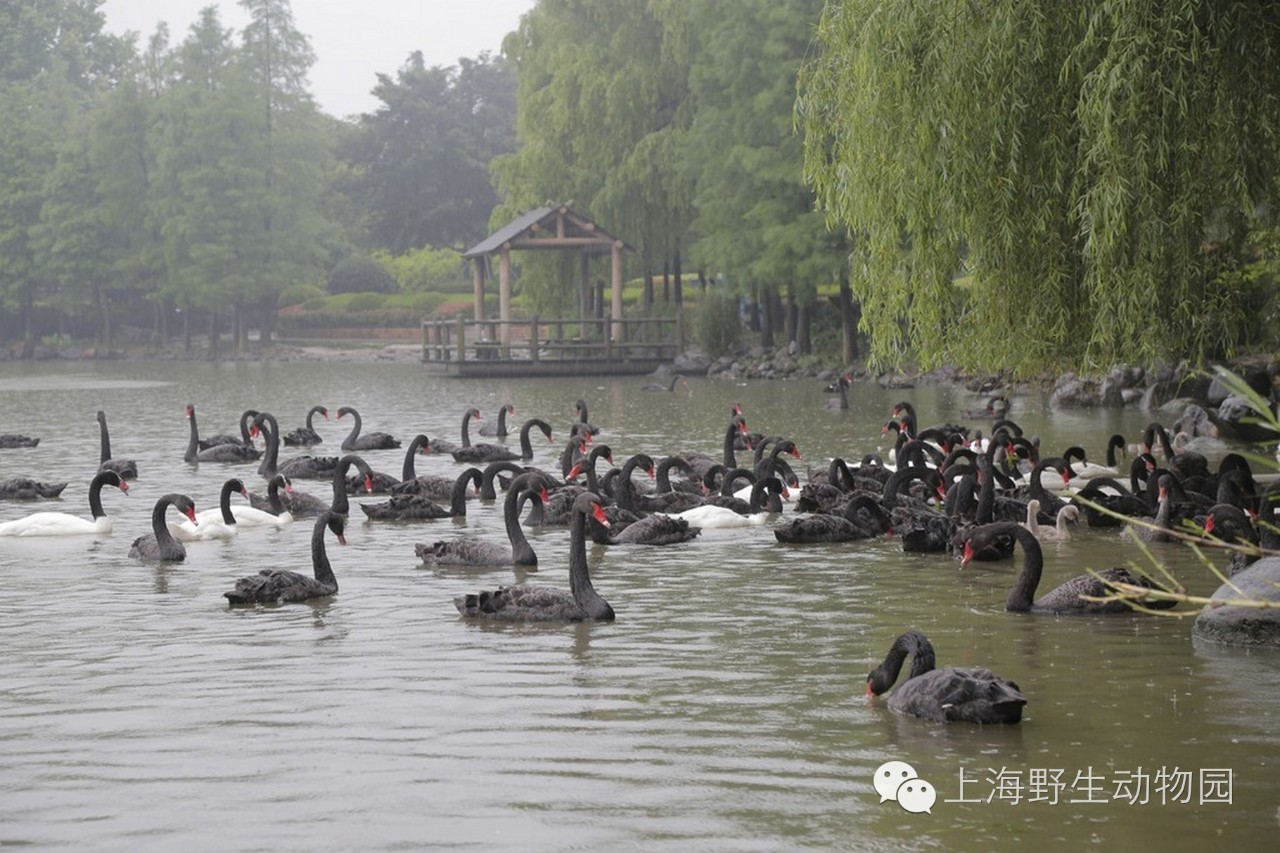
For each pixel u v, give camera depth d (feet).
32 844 31.76
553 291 269.44
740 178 222.07
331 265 432.66
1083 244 68.28
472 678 44.70
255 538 74.18
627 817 32.89
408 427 147.64
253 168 353.10
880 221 69.87
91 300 385.91
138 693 43.57
